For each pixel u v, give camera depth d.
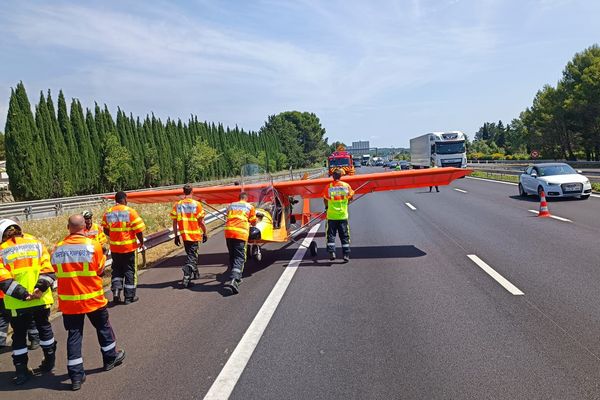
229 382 4.12
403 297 6.46
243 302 6.68
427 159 38.91
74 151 38.50
